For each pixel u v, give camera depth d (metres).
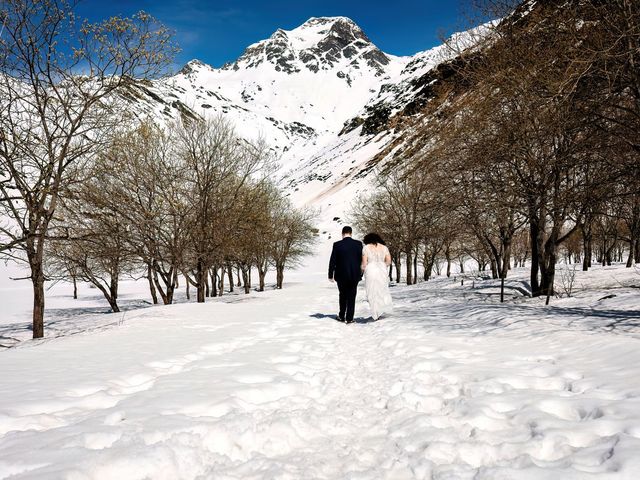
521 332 5.83
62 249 17.66
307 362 4.90
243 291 45.62
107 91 11.37
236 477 2.15
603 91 6.93
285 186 199.25
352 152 187.88
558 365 3.96
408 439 2.54
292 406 3.31
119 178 14.74
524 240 40.44
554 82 7.79
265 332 7.53
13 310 33.34
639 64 6.33
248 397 3.49
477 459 2.26
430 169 12.07
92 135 11.90
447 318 7.85
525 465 2.07
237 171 19.28
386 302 8.76
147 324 8.91
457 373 3.90
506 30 10.14
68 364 4.80
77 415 3.03
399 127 15.71
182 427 2.61
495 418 2.79
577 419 2.75
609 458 1.99
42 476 1.89
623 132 7.78
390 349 5.53
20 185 10.45
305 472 2.23
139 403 3.19
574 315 6.96
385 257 8.98
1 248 10.33
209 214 17.64
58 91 11.09
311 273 74.81
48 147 10.65
